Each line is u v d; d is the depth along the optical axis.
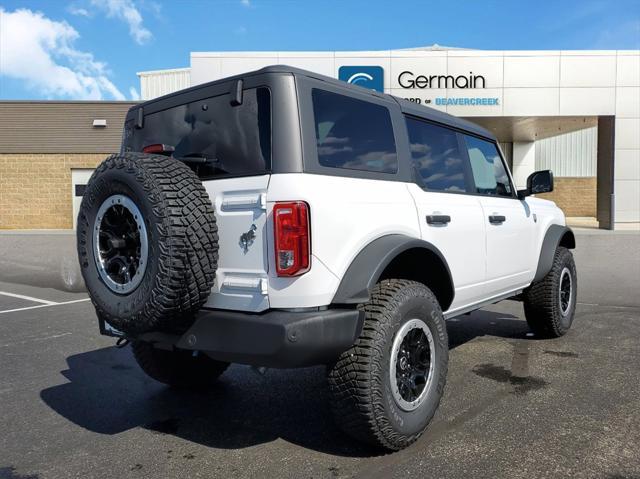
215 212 3.15
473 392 4.27
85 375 5.02
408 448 3.32
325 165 3.15
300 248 2.87
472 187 4.66
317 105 3.19
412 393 3.34
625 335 6.09
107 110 19.92
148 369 4.29
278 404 4.21
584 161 29.14
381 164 3.61
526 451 3.23
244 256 3.03
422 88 17.48
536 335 6.06
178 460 3.27
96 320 7.54
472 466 3.06
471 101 17.53
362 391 3.04
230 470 3.12
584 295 8.73
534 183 5.38
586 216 29.08
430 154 4.20
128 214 3.06
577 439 3.38
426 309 3.41
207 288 3.02
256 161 3.09
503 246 4.87
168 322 3.07
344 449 3.37
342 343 2.97
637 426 3.56
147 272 2.92
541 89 17.50
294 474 3.05
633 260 12.66
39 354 5.75
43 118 19.91
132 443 3.52
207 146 3.36
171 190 2.90
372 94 3.70
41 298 9.59
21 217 20.08
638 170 17.48
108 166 3.12
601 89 17.42
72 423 3.87
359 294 3.02
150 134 3.83
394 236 3.41
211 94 3.40
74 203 20.16
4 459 3.31
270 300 2.92
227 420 3.90
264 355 2.84
